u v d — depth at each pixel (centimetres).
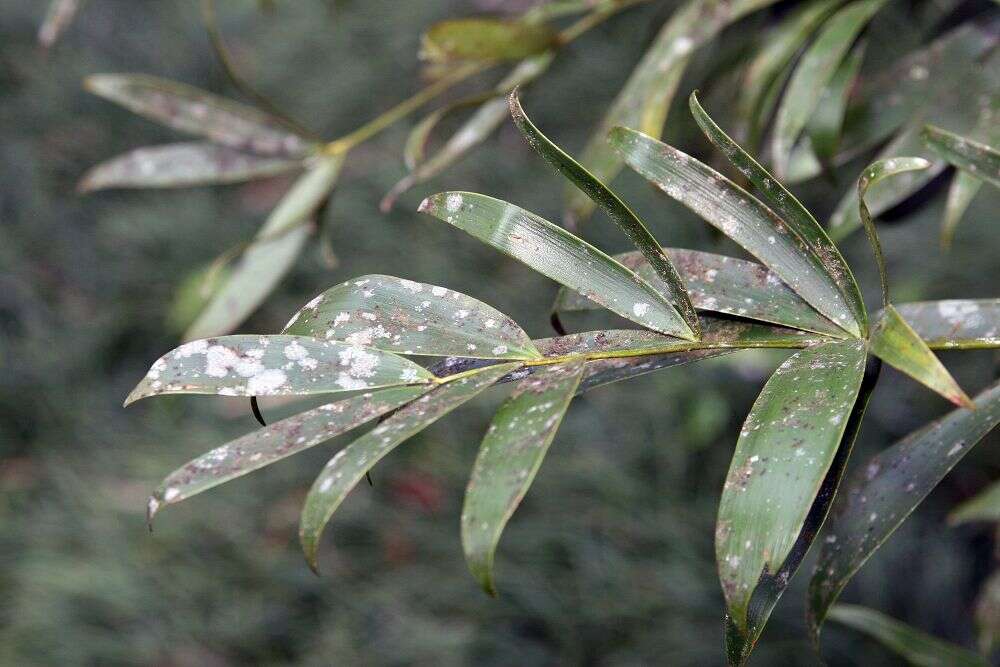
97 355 529
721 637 379
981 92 143
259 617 411
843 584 126
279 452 118
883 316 121
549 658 389
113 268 564
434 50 151
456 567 419
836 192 240
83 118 631
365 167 576
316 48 657
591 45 569
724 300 124
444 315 122
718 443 440
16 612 407
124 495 457
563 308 129
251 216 580
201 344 121
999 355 142
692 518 420
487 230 123
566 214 146
